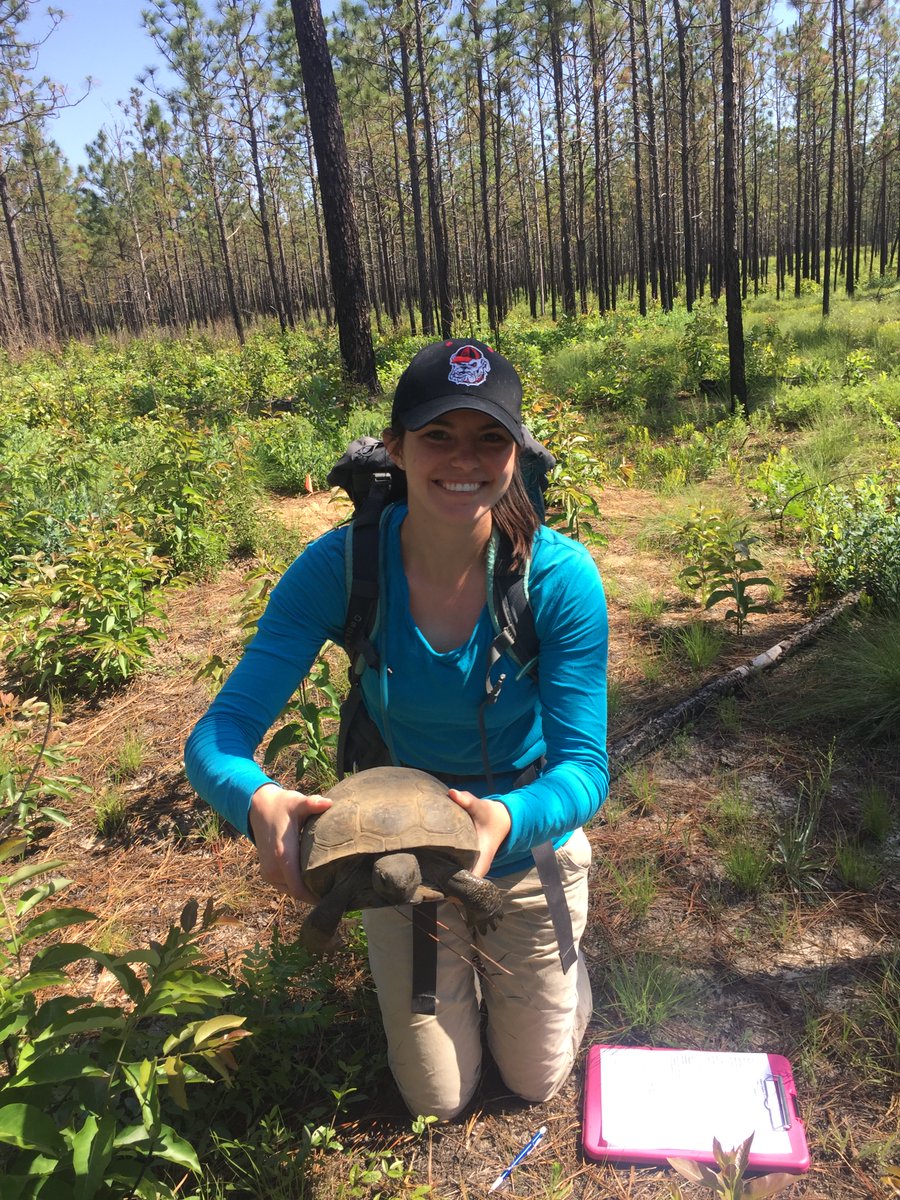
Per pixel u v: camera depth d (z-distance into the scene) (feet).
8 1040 6.67
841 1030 8.26
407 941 6.82
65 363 71.36
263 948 9.64
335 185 40.22
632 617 18.10
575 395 44.47
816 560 18.88
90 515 22.04
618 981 8.73
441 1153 7.45
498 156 107.86
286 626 5.98
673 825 11.61
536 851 6.63
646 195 176.04
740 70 110.63
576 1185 7.12
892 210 203.41
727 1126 7.35
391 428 5.43
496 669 5.86
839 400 34.91
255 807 5.20
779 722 13.87
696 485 28.32
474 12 86.74
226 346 86.69
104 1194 6.38
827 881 10.41
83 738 15.02
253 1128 7.47
